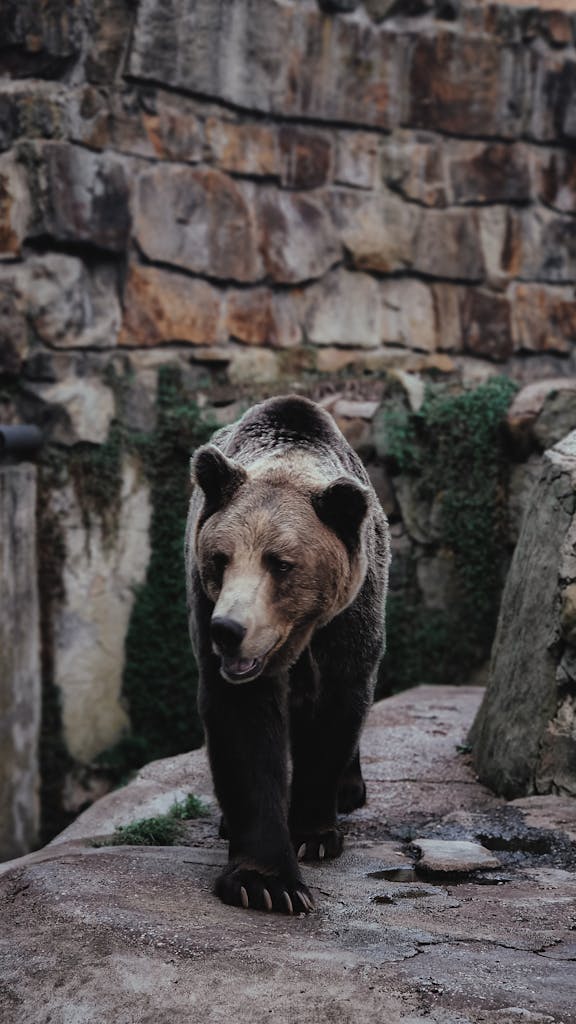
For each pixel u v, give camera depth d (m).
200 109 8.99
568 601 5.13
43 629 8.51
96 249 8.60
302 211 9.53
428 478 9.54
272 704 3.72
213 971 2.95
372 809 5.05
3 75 8.45
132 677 8.90
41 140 8.36
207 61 8.91
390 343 10.01
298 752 4.16
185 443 8.98
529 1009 2.76
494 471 9.77
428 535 9.58
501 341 10.41
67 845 4.64
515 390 9.95
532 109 10.38
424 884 3.88
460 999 2.80
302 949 3.10
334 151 9.65
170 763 5.79
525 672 5.43
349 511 3.60
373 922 3.43
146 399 8.89
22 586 8.24
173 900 3.52
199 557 3.64
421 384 9.60
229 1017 2.78
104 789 8.77
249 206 9.29
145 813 5.11
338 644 3.93
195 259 9.05
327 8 9.41
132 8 8.57
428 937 3.27
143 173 8.77
